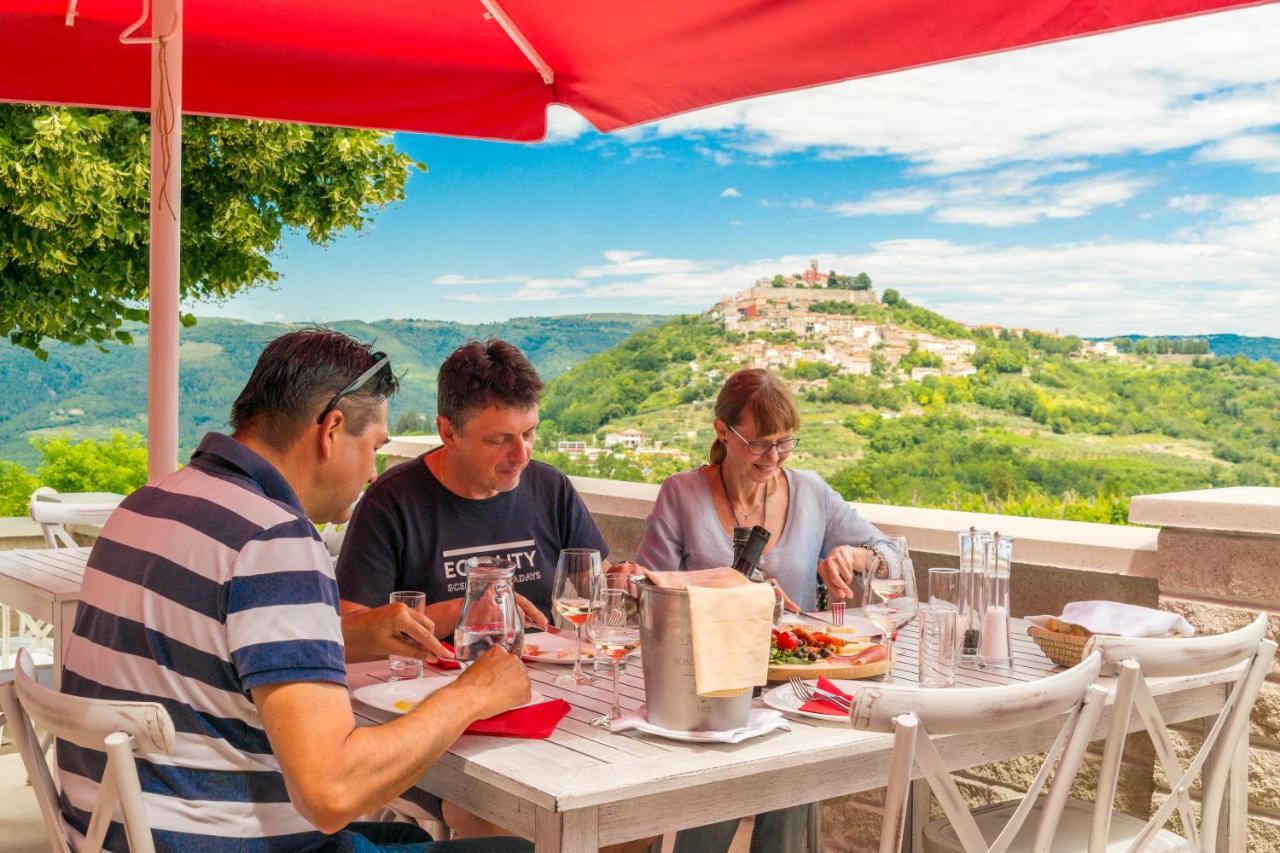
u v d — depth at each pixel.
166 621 1.68
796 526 3.30
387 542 2.80
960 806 1.80
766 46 3.06
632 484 4.44
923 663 2.27
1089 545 3.12
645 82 3.41
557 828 1.64
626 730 1.91
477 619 2.09
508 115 3.69
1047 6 2.54
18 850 3.61
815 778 1.89
